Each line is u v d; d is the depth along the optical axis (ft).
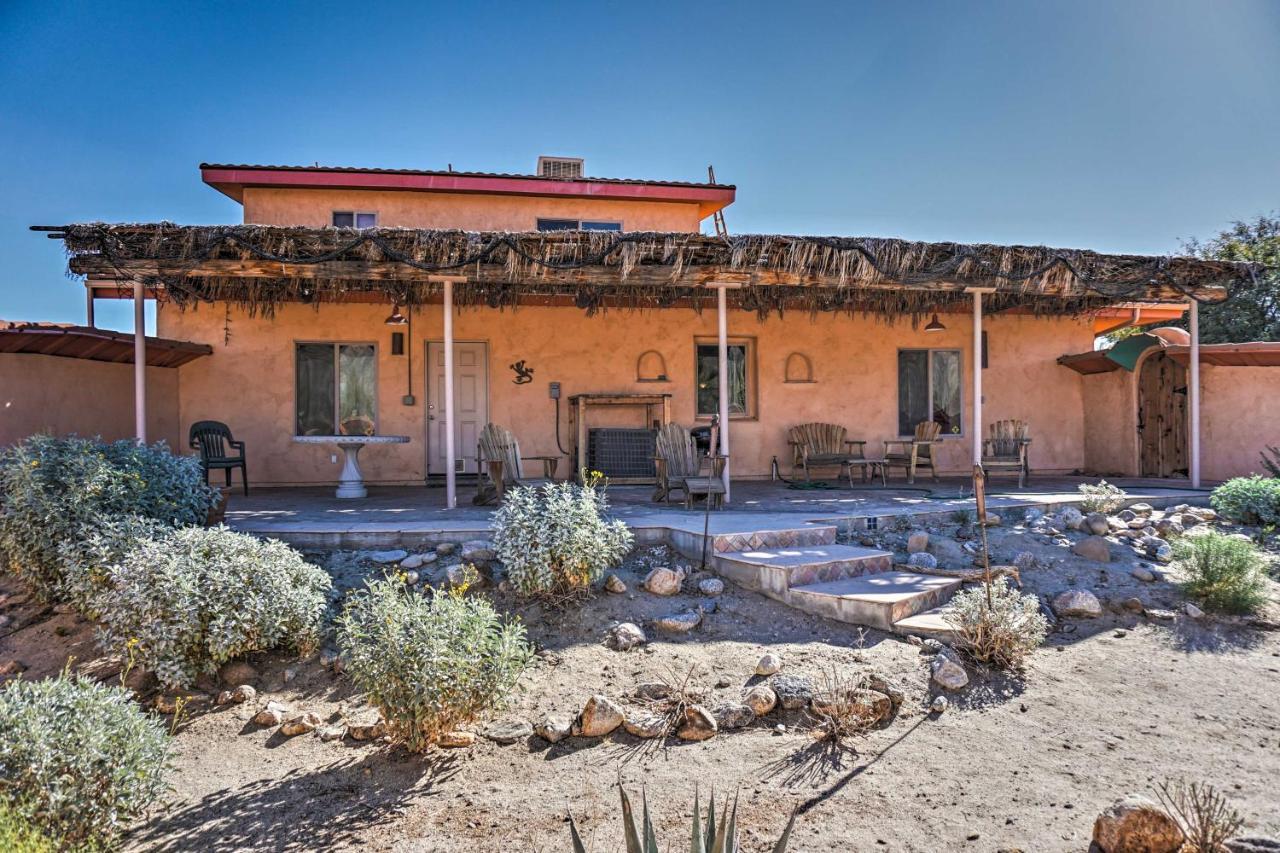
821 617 15.89
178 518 16.98
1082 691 13.20
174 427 32.73
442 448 35.12
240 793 10.50
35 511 15.49
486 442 25.71
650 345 36.40
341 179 34.09
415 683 11.27
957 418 39.34
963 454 39.04
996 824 9.27
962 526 21.83
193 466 18.43
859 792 10.09
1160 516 22.88
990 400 39.17
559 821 9.59
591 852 8.78
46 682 10.05
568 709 12.63
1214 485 31.32
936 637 14.58
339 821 9.73
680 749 11.45
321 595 14.96
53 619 15.97
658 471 26.48
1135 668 14.12
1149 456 36.94
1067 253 26.68
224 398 33.32
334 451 34.12
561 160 39.45
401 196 35.32
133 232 21.57
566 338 35.78
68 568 14.92
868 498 27.43
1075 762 10.85
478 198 35.83
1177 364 36.68
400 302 30.42
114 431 29.37
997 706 12.67
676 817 9.55
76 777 9.03
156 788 9.84
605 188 35.99
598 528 16.71
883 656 14.06
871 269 25.26
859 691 12.49
